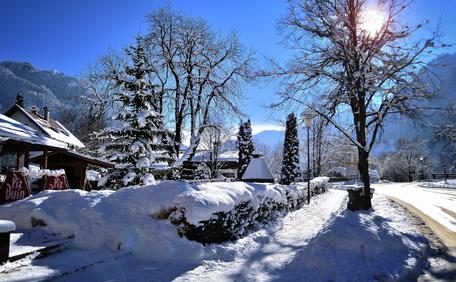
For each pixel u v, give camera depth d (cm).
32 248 686
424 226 1157
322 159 4912
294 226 1192
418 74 1417
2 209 866
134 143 1639
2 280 556
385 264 656
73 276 612
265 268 691
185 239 753
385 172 7475
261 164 1730
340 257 663
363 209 1438
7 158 3088
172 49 2923
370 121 1484
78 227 796
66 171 2109
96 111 2864
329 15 1434
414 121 1524
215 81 2959
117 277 623
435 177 6444
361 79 1345
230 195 899
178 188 820
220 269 683
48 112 3591
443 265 728
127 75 1792
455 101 1421
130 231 775
